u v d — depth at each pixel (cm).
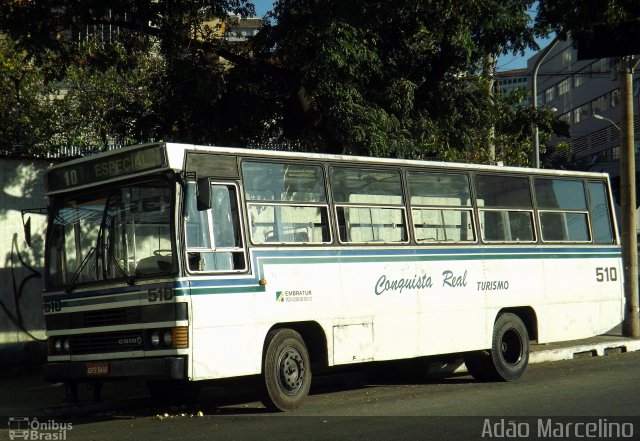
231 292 1043
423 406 1106
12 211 1547
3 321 1520
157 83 1909
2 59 2420
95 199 1084
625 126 1944
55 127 2573
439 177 1345
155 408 1208
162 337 1002
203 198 990
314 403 1184
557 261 1509
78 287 1070
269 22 1725
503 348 1407
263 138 1947
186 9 1733
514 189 1465
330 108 1708
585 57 1795
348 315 1179
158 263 1014
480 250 1383
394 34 1833
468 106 1986
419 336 1273
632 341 1867
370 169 1247
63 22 1662
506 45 1870
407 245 1273
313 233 1158
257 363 1066
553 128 2134
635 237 1950
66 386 1177
